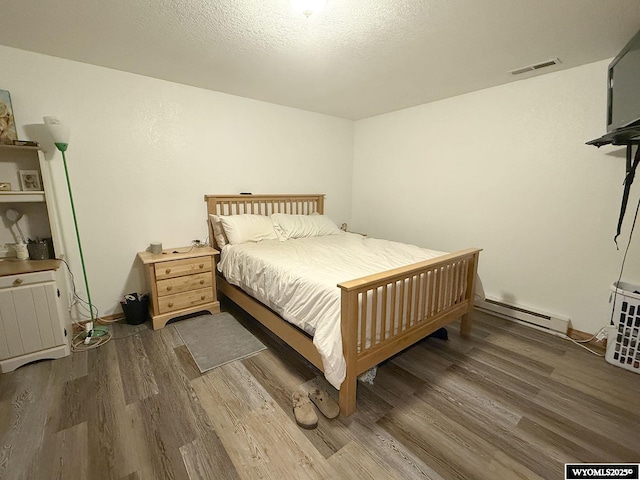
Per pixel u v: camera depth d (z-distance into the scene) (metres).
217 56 2.18
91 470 1.26
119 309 2.72
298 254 2.49
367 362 1.64
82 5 1.58
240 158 3.25
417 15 1.64
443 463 1.31
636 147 2.08
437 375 1.95
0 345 1.88
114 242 2.63
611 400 1.72
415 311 1.93
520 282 2.77
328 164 4.05
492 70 2.38
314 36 1.88
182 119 2.83
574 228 2.41
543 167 2.52
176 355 2.14
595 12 1.60
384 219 3.96
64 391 1.75
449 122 3.13
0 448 1.36
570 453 1.37
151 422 1.52
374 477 1.25
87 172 2.44
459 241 3.18
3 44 2.03
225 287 2.97
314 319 1.70
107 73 2.43
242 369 1.99
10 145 1.94
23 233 2.27
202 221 3.09
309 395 1.71
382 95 3.05
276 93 3.04
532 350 2.27
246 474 1.25
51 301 2.01
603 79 2.17
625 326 1.98
